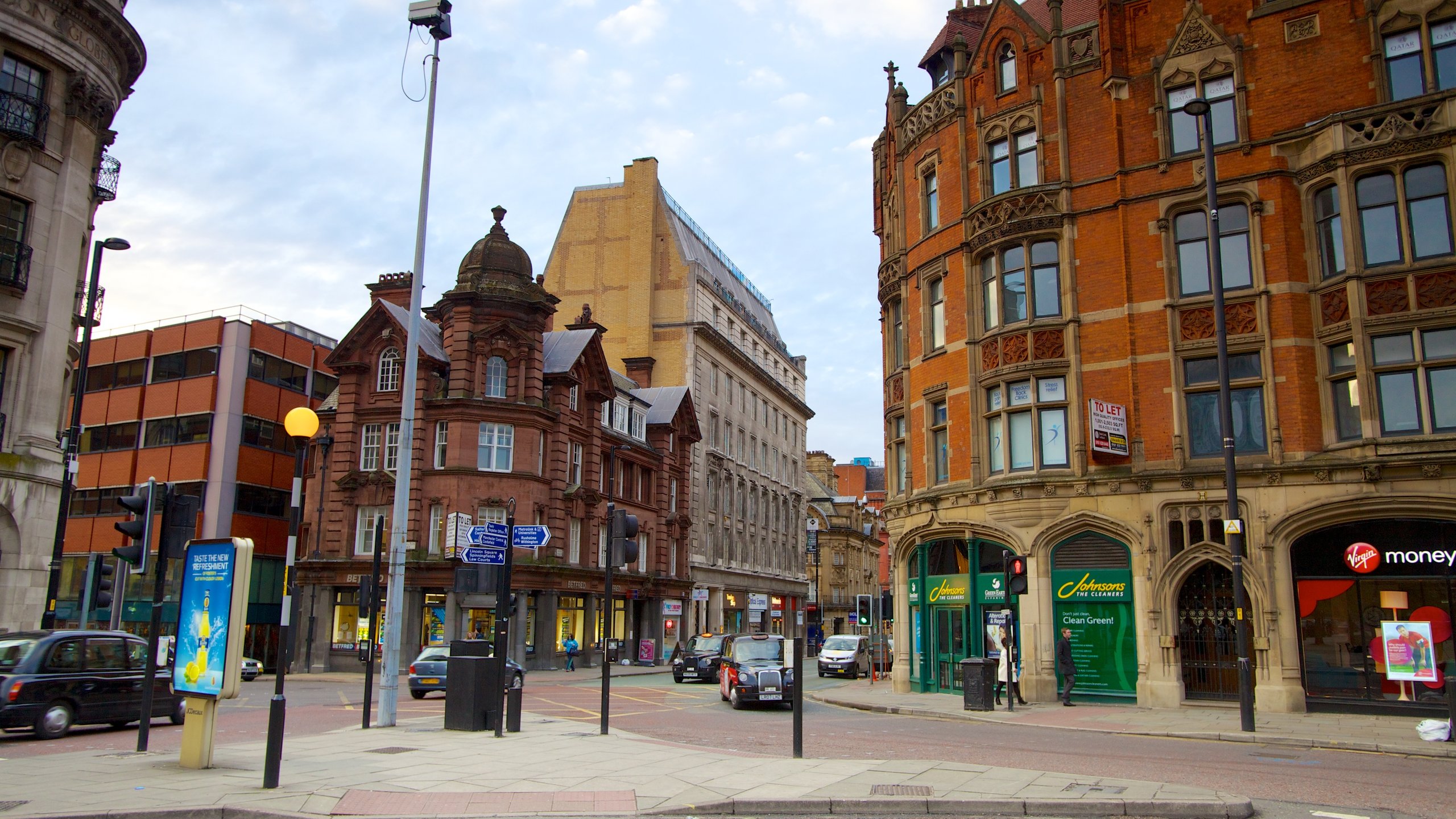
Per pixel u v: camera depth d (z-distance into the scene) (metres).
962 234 27.05
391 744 14.55
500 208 46.22
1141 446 23.22
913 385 29.03
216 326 47.88
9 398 25.00
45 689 16.09
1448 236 20.61
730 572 67.19
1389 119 21.23
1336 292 21.67
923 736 17.06
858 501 94.69
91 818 8.90
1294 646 20.88
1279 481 21.45
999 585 24.72
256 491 47.72
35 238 25.47
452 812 9.38
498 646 16.77
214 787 10.49
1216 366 22.94
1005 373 25.12
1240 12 23.72
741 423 72.50
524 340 44.25
